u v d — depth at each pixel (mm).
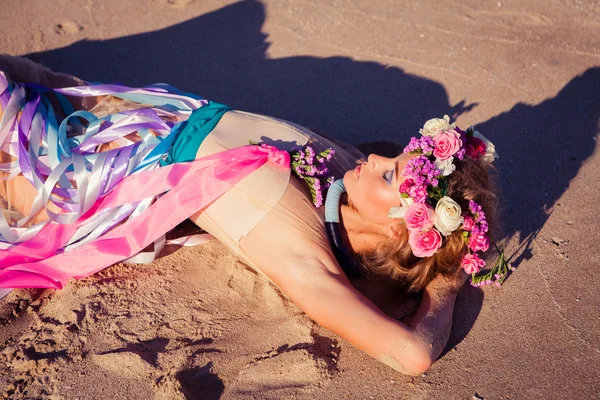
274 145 2766
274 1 4926
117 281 2855
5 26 4449
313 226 2543
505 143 3848
